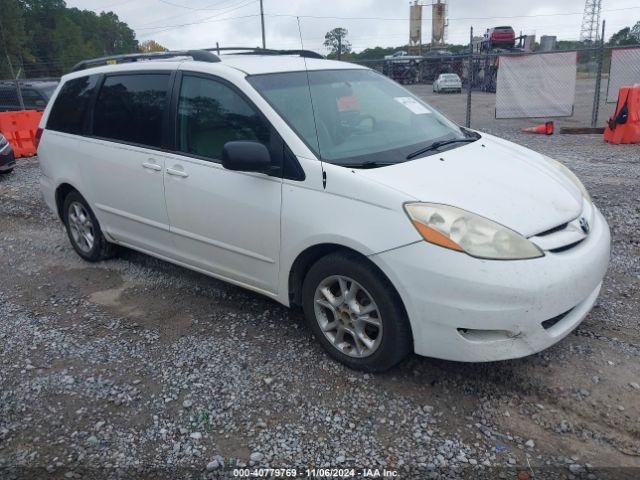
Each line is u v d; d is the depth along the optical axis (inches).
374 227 122.1
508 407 121.0
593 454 107.2
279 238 140.6
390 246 119.6
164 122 169.0
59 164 209.6
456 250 114.7
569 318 125.9
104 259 216.5
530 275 114.0
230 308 172.7
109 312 175.2
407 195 121.2
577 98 880.3
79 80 206.7
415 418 119.3
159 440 116.5
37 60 2723.9
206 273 170.2
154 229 178.5
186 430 118.9
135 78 182.1
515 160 151.3
